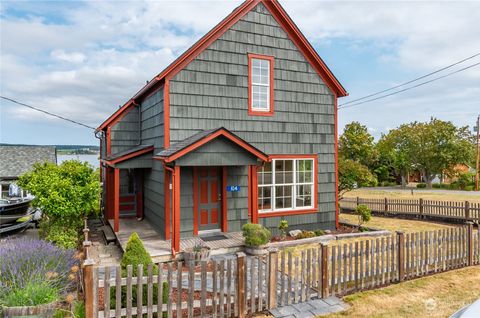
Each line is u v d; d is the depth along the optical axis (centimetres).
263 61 1038
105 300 430
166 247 838
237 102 993
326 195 1141
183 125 921
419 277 678
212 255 820
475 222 1246
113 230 1055
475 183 3241
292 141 1080
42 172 978
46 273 531
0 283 498
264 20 1034
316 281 592
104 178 1382
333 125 1155
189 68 929
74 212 941
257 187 1032
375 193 2797
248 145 873
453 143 3344
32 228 1391
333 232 1098
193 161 815
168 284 460
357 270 607
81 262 612
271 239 996
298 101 1090
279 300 551
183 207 926
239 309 503
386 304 553
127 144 1298
